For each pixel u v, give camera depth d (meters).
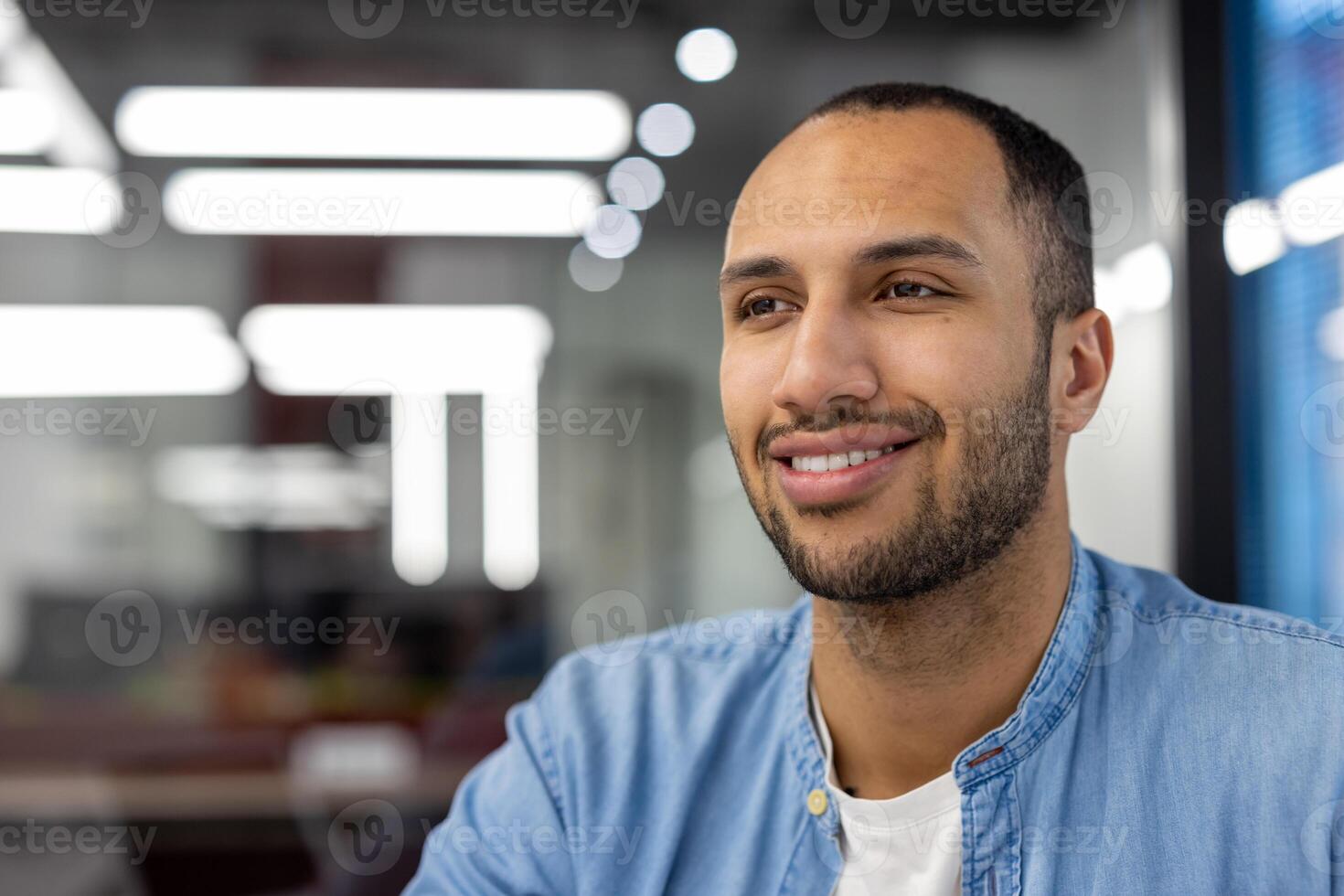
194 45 2.83
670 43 2.71
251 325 3.08
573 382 3.02
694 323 3.01
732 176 2.89
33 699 2.55
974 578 0.71
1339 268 1.63
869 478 0.70
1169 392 1.94
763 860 0.80
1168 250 1.92
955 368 0.70
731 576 2.96
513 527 3.00
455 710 2.60
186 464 3.13
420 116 2.88
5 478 3.09
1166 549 1.94
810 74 2.64
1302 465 1.73
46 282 3.21
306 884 2.24
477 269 3.02
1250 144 1.84
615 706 0.90
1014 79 2.30
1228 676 0.74
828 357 0.69
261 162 2.98
